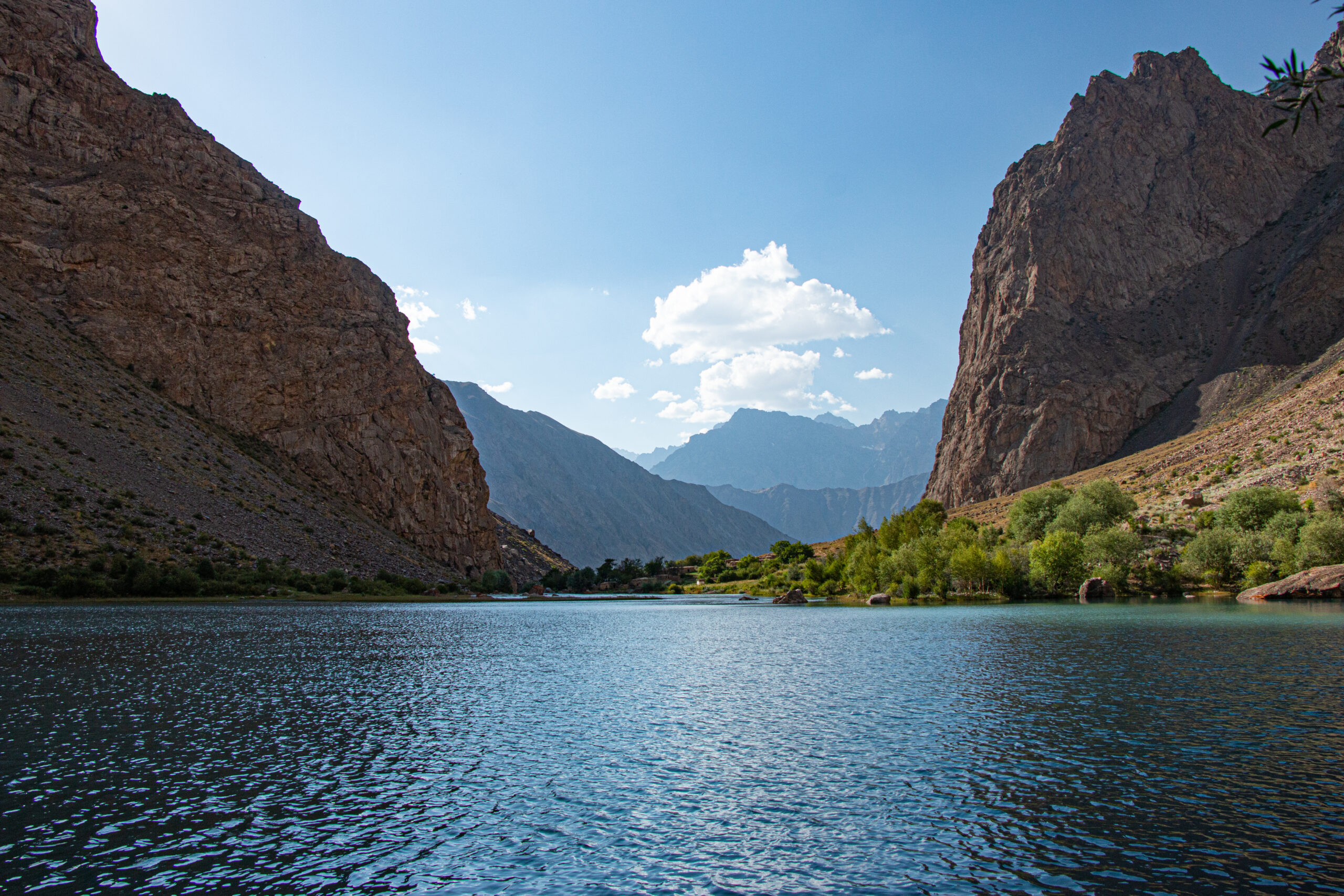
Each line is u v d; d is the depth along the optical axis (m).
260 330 157.88
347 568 132.62
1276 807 20.97
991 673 43.41
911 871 17.41
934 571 121.56
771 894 16.30
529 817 20.97
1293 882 16.59
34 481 98.38
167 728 30.62
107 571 93.44
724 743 28.53
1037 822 20.22
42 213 139.75
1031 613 87.69
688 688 40.72
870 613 98.25
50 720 31.61
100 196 146.12
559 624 87.38
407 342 196.88
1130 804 21.38
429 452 179.50
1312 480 114.75
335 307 174.62
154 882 17.06
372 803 22.11
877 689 39.38
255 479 138.12
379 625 78.56
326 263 176.00
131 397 131.12
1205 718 31.02
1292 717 30.89
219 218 161.38
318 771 25.14
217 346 150.88
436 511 175.75
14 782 23.69
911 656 51.78
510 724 31.86
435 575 157.38
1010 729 29.91
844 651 55.59
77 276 139.25
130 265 144.38
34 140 144.62
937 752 26.88
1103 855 18.14
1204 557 106.88
